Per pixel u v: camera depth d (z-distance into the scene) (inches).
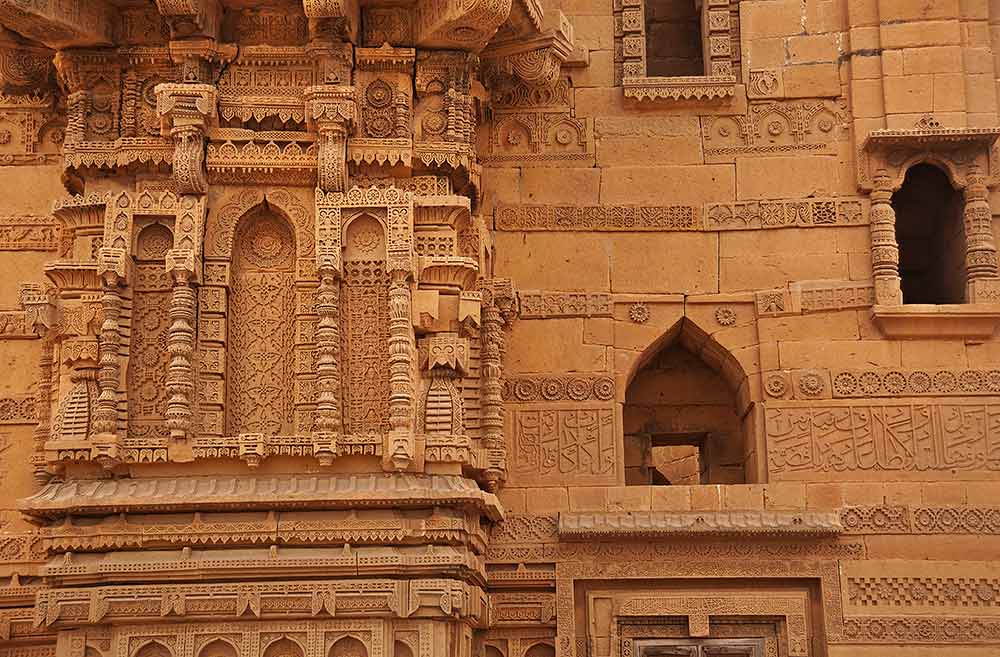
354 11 528.1
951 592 525.0
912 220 600.4
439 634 476.4
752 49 584.7
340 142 514.3
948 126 564.1
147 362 505.4
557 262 566.9
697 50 632.4
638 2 589.3
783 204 568.1
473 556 501.0
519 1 522.6
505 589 535.8
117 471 494.3
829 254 562.6
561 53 562.9
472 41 534.3
